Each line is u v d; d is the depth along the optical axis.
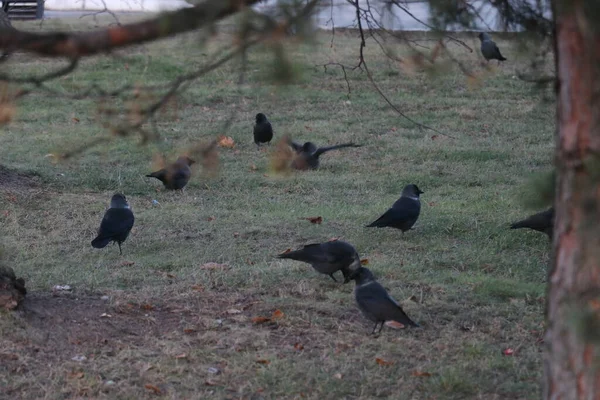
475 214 17.58
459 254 15.05
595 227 6.25
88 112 27.80
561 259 6.57
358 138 25.34
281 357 10.67
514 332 11.55
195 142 24.11
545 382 6.88
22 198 18.36
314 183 20.53
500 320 11.91
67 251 15.21
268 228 16.61
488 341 11.26
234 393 9.71
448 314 12.16
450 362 10.55
